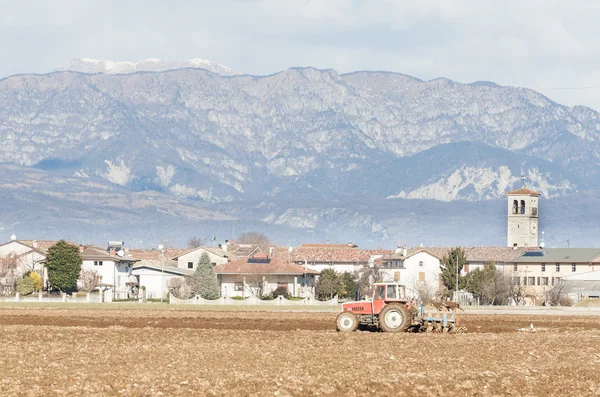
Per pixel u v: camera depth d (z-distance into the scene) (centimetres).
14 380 15650
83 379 15875
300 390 15125
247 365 17625
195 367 17350
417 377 16312
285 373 16650
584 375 16775
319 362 18088
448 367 17550
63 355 19025
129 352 19600
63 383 15500
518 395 15038
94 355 19062
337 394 14975
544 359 18950
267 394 14750
